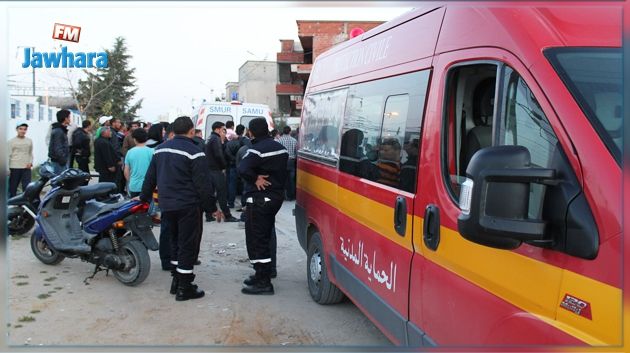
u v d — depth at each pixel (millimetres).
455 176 2627
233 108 12711
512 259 2000
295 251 7434
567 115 1841
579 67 1941
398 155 3201
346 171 4207
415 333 2789
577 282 1701
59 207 5949
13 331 4191
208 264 6625
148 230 5539
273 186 5293
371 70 3961
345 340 4191
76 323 4422
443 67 2783
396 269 3076
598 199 1671
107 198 6121
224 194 9359
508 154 1721
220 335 4266
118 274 5570
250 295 5367
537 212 1874
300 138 6129
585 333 1665
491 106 2680
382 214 3320
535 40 2068
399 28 3562
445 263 2512
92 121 10375
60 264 6273
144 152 7141
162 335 4230
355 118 4164
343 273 4180
